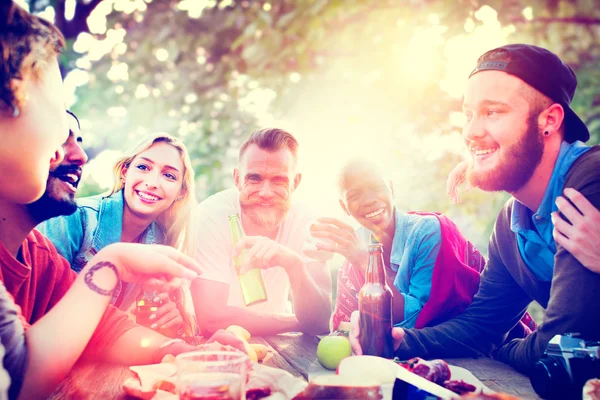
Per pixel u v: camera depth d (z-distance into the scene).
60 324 1.36
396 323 2.21
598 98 4.79
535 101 1.75
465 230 5.14
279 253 2.05
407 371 1.37
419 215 2.33
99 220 2.25
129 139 5.23
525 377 1.58
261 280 2.05
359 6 4.59
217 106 5.41
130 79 5.31
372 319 1.69
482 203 5.00
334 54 5.00
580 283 1.49
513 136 1.76
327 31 4.79
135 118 5.22
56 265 1.78
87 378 1.52
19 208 1.66
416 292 2.21
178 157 2.31
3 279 1.56
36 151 1.59
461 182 2.11
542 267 1.81
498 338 1.92
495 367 1.70
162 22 5.32
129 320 1.74
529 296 1.95
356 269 2.25
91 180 4.59
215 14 5.32
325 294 2.25
